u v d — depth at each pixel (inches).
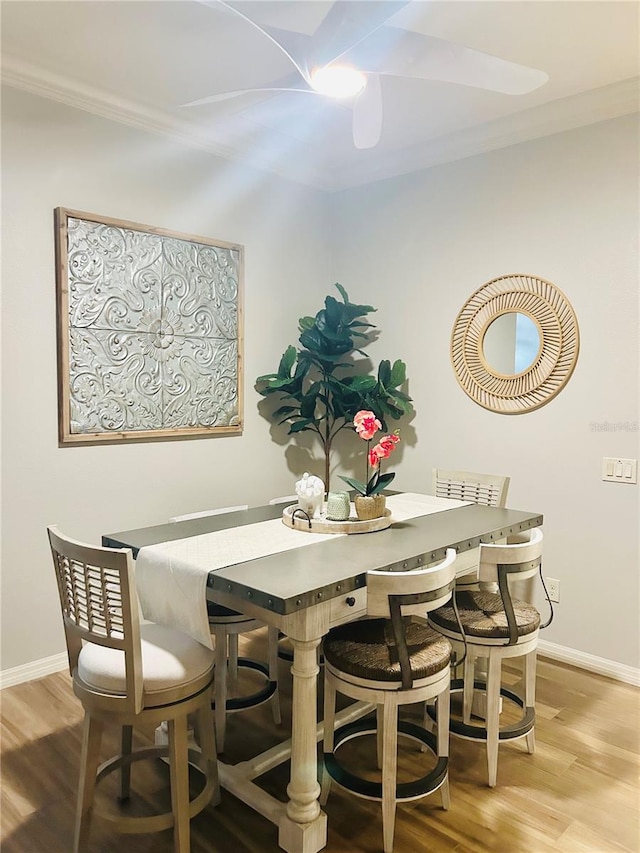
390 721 71.9
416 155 145.5
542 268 126.3
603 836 75.2
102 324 120.0
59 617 117.7
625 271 114.9
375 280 158.6
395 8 62.2
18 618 112.3
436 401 146.6
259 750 92.8
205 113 128.3
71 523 118.1
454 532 93.9
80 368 117.1
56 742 94.3
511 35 97.3
